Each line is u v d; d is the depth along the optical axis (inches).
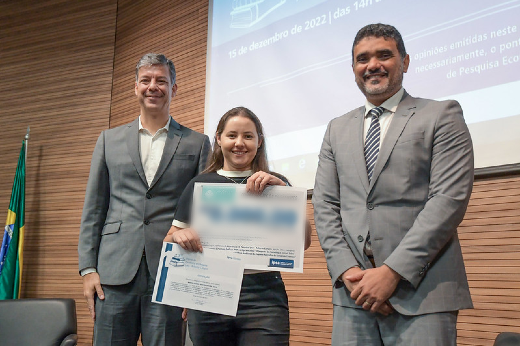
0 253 173.0
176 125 94.2
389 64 70.3
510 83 105.5
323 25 139.6
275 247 66.6
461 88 111.6
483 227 107.5
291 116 140.6
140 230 84.1
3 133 200.4
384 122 71.1
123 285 81.8
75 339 87.6
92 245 86.7
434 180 64.1
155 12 182.1
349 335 63.5
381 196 65.6
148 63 92.7
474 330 105.4
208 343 67.9
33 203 186.1
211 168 76.9
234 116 74.7
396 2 126.1
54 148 189.2
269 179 68.4
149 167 89.0
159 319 80.4
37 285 177.9
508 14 108.0
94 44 193.8
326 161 74.0
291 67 143.5
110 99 185.6
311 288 131.7
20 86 202.1
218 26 162.6
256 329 65.9
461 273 62.5
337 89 133.7
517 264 102.8
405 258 60.1
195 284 67.7
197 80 165.5
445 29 116.3
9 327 89.9
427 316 59.7
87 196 89.1
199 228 69.4
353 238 66.1
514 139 103.6
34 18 206.7
